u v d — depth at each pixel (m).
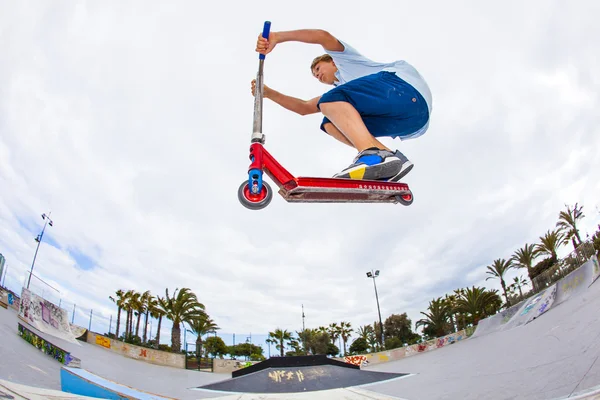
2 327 13.67
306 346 61.78
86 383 5.66
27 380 7.24
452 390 5.34
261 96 2.98
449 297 45.88
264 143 2.90
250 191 2.77
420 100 3.08
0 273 20.66
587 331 7.14
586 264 18.45
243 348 65.44
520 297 31.97
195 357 38.50
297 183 2.69
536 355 6.93
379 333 58.22
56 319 21.66
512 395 3.76
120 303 41.00
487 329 31.02
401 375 9.41
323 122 3.69
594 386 2.72
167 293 36.28
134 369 20.30
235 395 7.15
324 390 7.77
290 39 3.01
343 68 3.20
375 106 3.02
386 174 2.92
